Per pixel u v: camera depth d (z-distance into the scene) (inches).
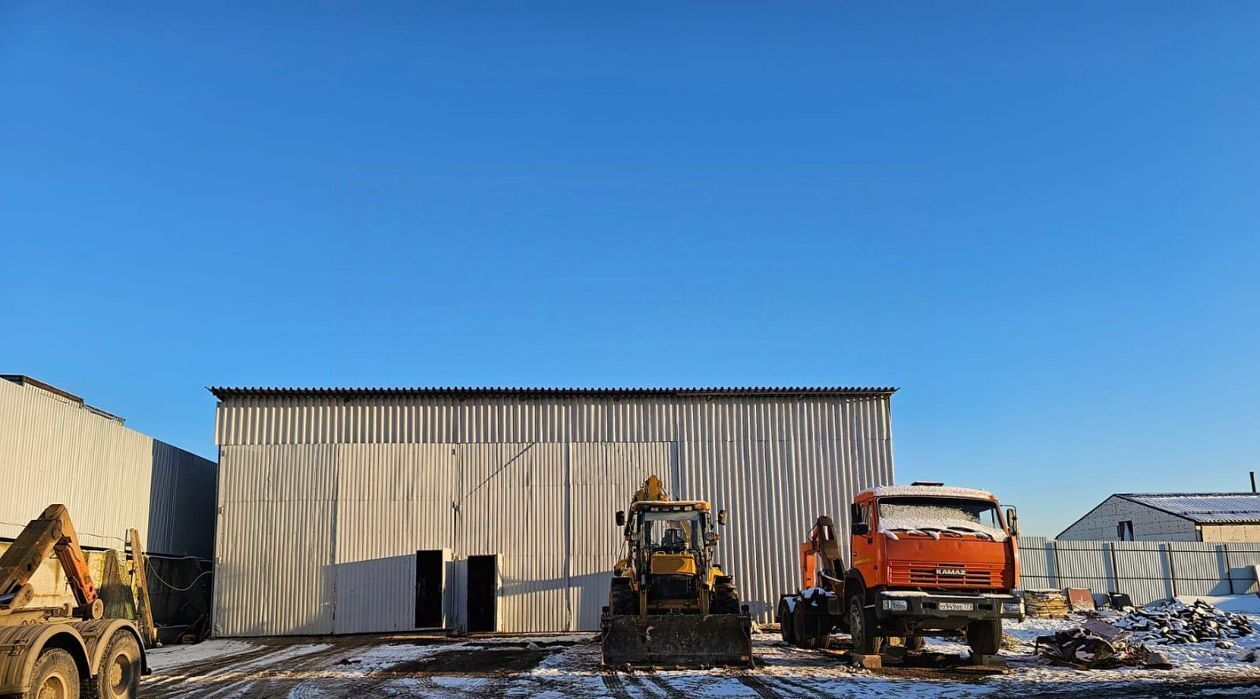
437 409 1035.3
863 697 526.3
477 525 1012.5
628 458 1034.7
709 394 1051.3
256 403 1026.7
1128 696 525.7
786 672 624.7
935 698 522.0
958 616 621.3
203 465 1128.2
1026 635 885.2
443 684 582.6
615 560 1010.7
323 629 981.8
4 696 386.6
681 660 650.2
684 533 717.3
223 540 997.2
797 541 1023.6
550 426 1037.8
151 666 708.0
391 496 1013.2
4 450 696.4
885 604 622.2
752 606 1006.4
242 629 980.6
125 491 903.7
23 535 483.5
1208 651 740.0
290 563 995.3
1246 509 1723.7
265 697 539.8
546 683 583.8
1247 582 1332.4
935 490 662.5
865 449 1051.3
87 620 469.4
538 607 999.0
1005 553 637.3
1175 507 1747.0
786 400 1060.5
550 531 1015.6
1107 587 1344.7
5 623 437.4
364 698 530.3
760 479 1037.8
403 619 986.1
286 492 1009.5
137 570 903.7
